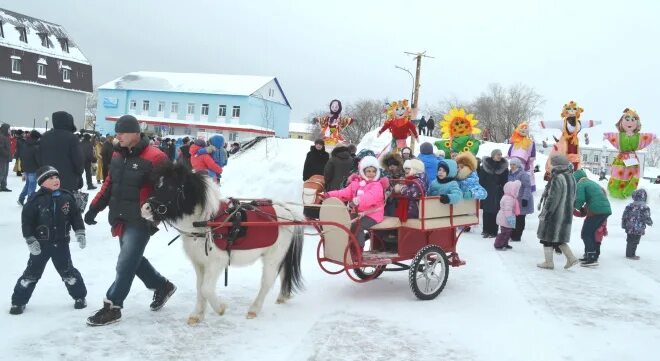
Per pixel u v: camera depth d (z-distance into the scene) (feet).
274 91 212.64
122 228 19.03
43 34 188.44
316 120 60.44
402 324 20.08
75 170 28.14
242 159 55.01
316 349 17.29
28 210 18.94
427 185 25.67
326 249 23.38
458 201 24.30
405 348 17.69
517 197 35.96
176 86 202.28
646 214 34.04
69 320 18.85
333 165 34.17
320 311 21.44
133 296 22.11
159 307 20.42
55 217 19.24
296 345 17.61
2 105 174.60
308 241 35.99
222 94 195.83
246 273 27.07
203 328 18.88
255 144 58.65
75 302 20.16
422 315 21.27
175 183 17.71
